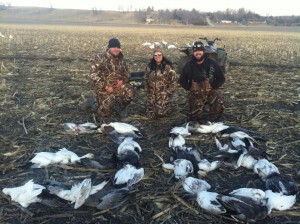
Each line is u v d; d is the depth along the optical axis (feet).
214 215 13.66
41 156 17.06
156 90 23.56
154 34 133.18
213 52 37.50
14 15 358.64
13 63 46.75
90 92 31.24
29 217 13.34
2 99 28.17
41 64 47.34
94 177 15.85
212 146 19.97
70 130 21.08
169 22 307.78
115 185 14.93
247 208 12.98
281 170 17.40
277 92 33.42
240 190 14.11
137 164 16.84
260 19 338.54
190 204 14.35
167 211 13.91
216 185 15.81
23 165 16.85
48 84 34.35
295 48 83.15
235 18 337.31
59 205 13.97
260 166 16.17
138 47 76.48
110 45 23.12
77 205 13.60
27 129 21.75
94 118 23.95
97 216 13.51
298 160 18.52
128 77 24.22
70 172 16.60
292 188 14.70
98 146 19.74
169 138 20.39
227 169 17.19
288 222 13.34
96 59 23.45
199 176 16.43
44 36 101.35
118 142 19.43
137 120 23.88
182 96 30.17
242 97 31.12
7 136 20.61
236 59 58.85
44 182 14.92
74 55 58.90
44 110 25.52
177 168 16.05
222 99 23.30
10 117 23.85
